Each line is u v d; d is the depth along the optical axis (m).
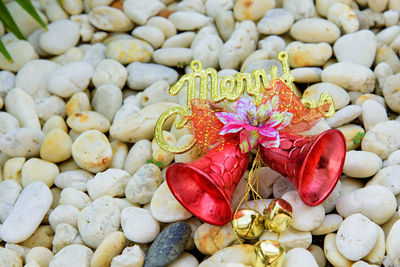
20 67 0.64
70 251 0.51
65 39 0.65
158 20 0.66
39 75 0.63
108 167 0.57
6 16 0.63
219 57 0.63
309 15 0.65
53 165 0.57
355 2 0.67
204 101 0.53
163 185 0.53
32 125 0.60
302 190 0.51
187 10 0.68
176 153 0.52
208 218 0.50
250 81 0.55
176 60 0.63
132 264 0.50
